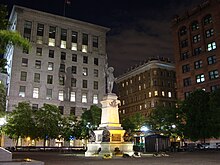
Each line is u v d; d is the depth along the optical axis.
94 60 78.38
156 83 95.56
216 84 63.56
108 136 25.75
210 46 67.56
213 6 67.25
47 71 70.31
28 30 70.50
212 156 26.92
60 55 73.38
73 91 72.56
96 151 26.78
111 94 28.11
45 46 71.56
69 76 72.94
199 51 70.94
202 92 48.78
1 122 41.81
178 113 56.47
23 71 67.06
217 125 42.84
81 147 60.88
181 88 74.19
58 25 75.19
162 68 98.31
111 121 27.14
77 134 57.47
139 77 104.38
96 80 76.81
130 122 64.94
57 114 54.47
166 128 58.88
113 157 24.22
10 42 13.91
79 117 71.00
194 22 73.75
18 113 50.75
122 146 26.02
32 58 69.00
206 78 66.56
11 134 49.75
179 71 75.88
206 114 45.78
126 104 110.31
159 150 44.88
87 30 79.44
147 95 97.75
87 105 73.12
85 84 74.94
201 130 45.78
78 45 76.94
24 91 66.12
